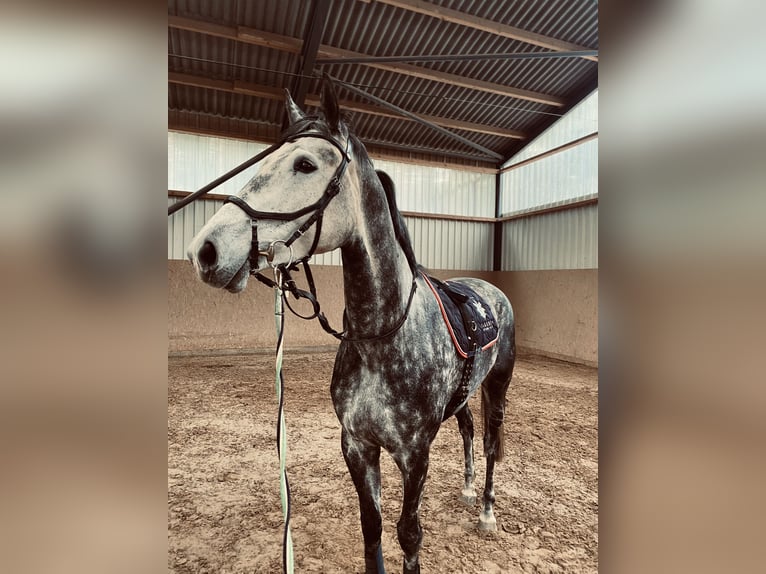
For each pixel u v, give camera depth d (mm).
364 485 1352
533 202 7520
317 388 4660
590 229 6461
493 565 1775
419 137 7398
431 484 2482
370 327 1218
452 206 8008
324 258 7340
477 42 5391
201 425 3439
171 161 6402
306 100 6102
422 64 5750
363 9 4859
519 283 7609
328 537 1958
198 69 5648
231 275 944
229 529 2014
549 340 6965
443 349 1384
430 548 1881
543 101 6480
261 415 3705
